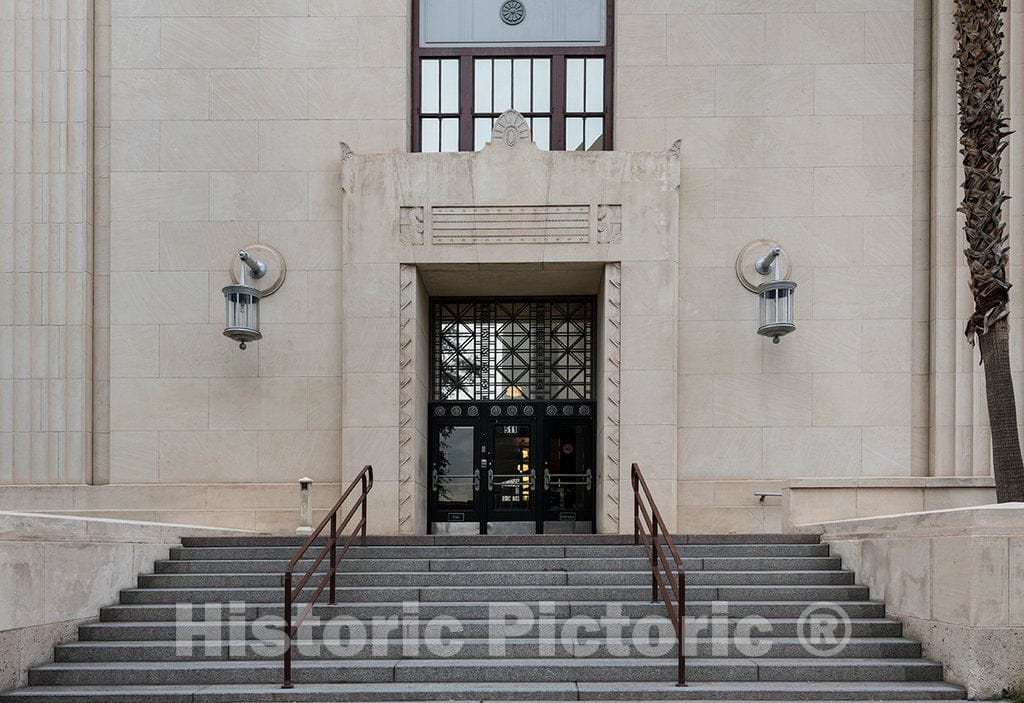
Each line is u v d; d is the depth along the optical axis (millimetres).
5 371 12211
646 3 12867
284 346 12508
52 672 6941
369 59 12820
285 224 12641
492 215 12219
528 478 13742
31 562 7047
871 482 10555
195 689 6742
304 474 12367
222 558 9320
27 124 12461
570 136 13180
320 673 6977
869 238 12547
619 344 12102
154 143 12688
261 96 12766
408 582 8641
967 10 9508
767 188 12633
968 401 12047
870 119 12648
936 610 7078
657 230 12148
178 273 12578
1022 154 12133
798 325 12492
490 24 13297
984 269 9469
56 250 12344
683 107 12750
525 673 6984
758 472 12297
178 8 12812
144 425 12406
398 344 12133
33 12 12555
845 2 12750
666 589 7742
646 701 6598
